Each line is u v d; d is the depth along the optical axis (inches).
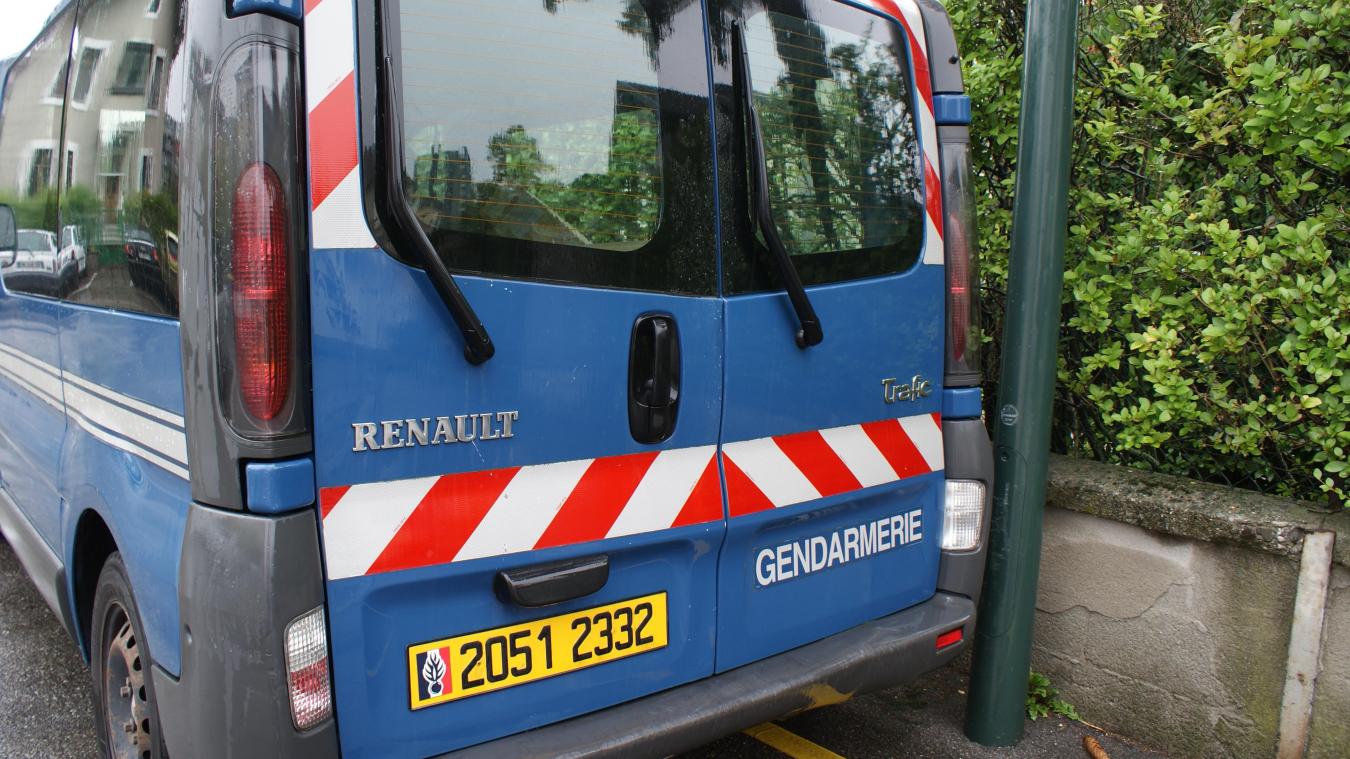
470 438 73.5
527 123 75.7
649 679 86.0
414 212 70.6
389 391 69.7
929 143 106.1
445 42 71.9
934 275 105.7
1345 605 100.0
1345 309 97.8
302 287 66.2
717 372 86.8
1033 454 110.0
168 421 74.6
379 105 68.4
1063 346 131.7
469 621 75.5
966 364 107.9
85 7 99.7
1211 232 106.5
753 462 90.2
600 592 82.4
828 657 95.0
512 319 74.8
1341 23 101.6
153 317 76.9
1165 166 118.0
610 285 80.1
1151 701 115.9
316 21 66.2
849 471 98.0
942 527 108.8
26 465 123.4
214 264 65.2
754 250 89.0
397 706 72.6
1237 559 107.2
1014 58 129.0
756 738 121.0
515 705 78.4
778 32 92.0
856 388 98.2
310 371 67.0
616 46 80.7
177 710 71.8
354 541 69.1
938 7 108.5
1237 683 108.6
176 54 72.6
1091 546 119.3
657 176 82.9
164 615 74.6
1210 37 112.3
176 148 71.5
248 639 65.5
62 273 103.2
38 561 117.4
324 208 66.6
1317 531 100.9
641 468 82.9
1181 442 124.3
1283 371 105.0
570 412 78.4
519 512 76.3
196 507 68.7
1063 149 105.7
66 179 102.3
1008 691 116.0
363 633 70.4
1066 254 125.7
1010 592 113.1
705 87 86.0
